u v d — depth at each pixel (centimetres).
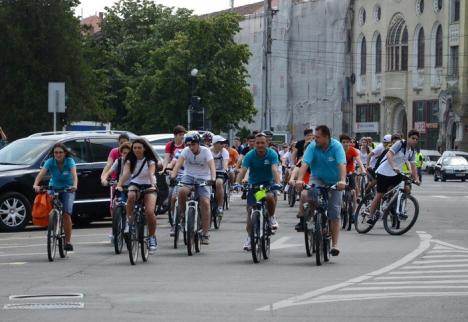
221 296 2420
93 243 3981
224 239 4144
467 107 16138
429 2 17000
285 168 6644
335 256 3394
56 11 13525
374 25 18312
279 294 2456
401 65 17712
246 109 16012
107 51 18100
